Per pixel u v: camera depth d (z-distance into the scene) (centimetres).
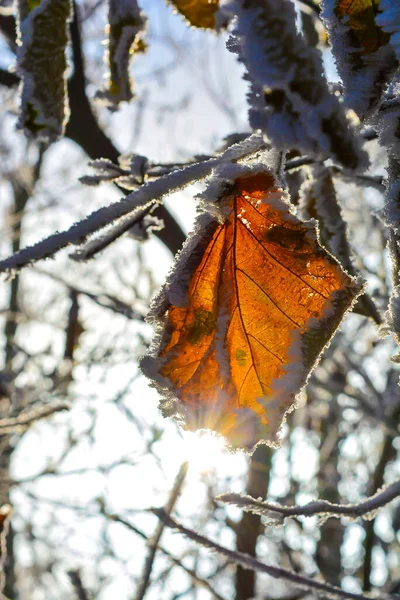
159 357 41
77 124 112
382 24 37
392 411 191
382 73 38
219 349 41
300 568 207
